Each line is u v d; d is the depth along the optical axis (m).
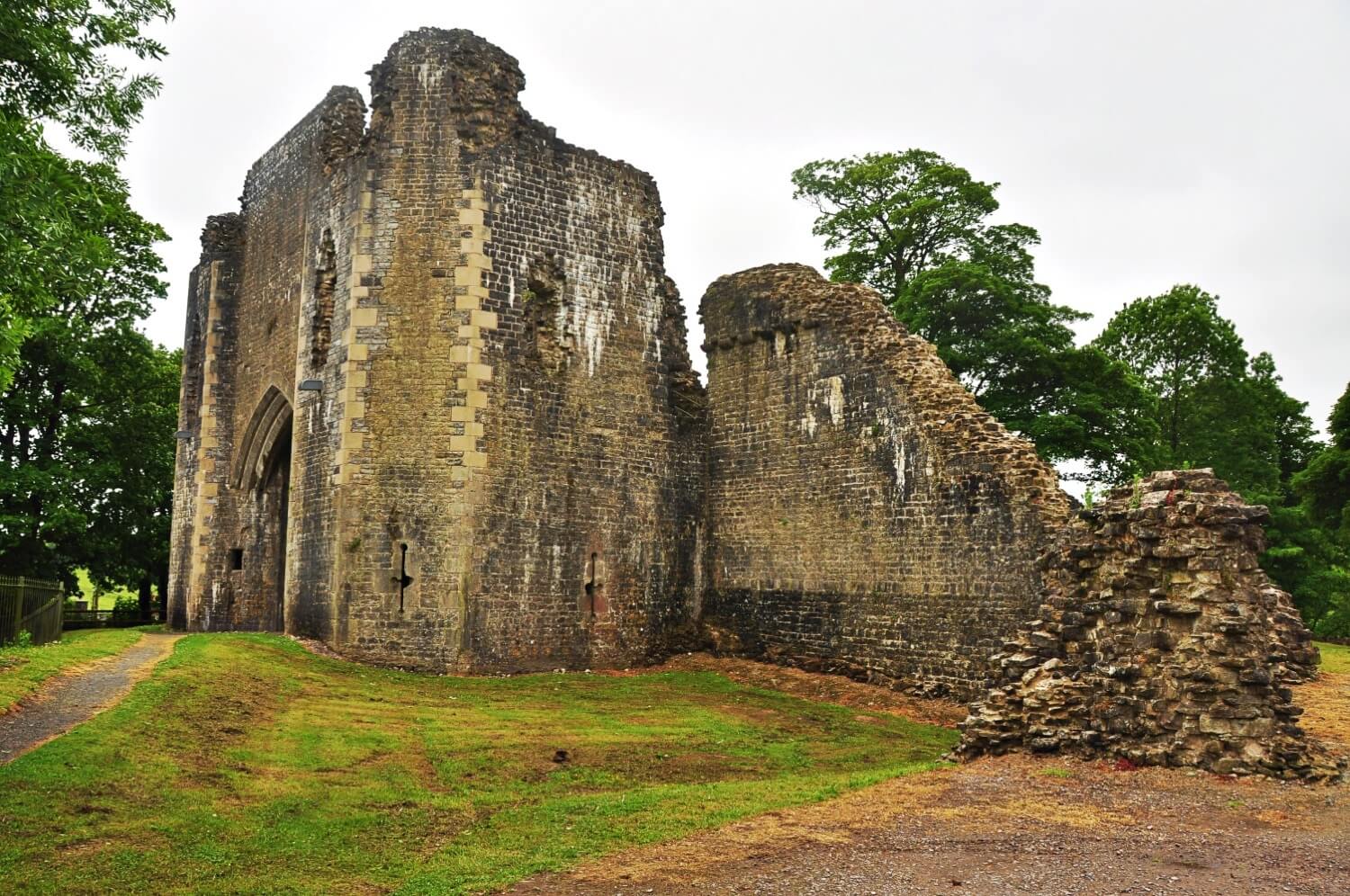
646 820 10.88
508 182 23.20
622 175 25.33
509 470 22.58
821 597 23.25
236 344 30.52
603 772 13.75
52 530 34.38
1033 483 19.44
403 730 15.67
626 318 25.08
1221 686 12.65
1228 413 43.53
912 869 9.01
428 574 21.69
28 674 15.60
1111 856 9.36
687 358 26.91
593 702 19.47
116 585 41.19
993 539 19.78
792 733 17.11
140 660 18.80
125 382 36.81
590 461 24.00
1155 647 13.23
